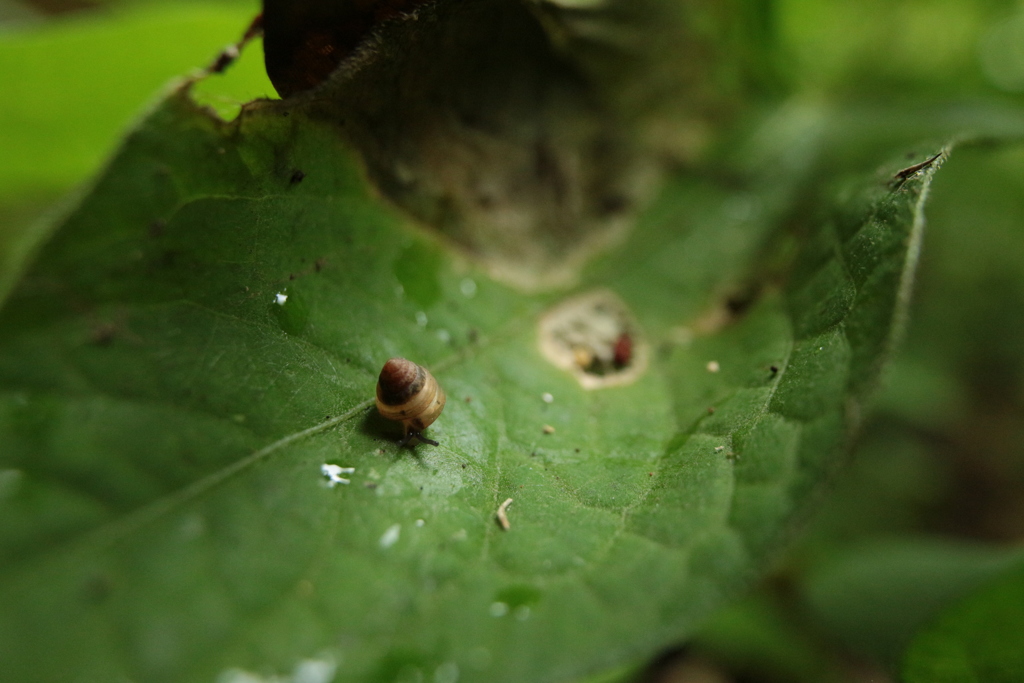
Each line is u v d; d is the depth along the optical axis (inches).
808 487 3.6
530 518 3.7
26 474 3.5
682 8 4.4
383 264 4.0
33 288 3.6
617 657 3.5
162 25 4.4
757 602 4.8
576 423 4.0
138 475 3.6
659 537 3.7
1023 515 6.4
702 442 3.9
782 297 4.1
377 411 3.8
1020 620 3.8
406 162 4.1
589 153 4.4
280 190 3.8
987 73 4.8
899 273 3.7
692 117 4.6
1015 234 6.0
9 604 3.4
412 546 3.6
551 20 4.1
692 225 4.5
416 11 3.8
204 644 3.5
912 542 4.7
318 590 3.5
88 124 4.6
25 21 5.4
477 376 4.0
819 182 4.5
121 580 3.5
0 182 4.7
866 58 4.7
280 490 3.6
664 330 4.3
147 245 3.7
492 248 4.2
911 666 4.0
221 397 3.7
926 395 6.0
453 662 3.5
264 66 3.8
